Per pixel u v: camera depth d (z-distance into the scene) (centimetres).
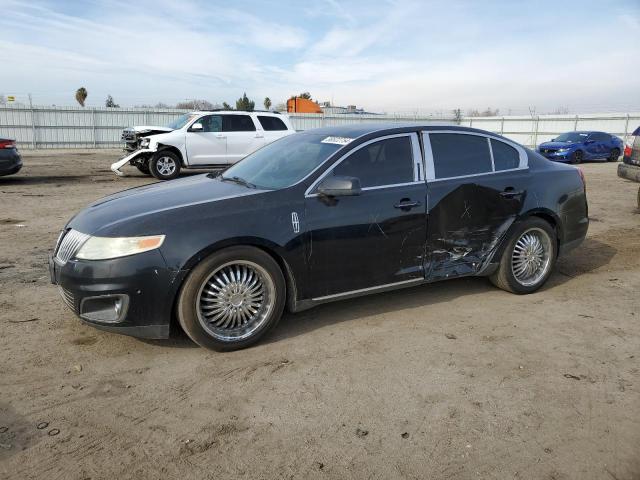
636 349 379
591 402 308
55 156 2361
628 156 985
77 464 250
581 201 524
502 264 477
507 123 3575
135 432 276
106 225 354
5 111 2695
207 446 265
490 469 249
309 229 384
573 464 253
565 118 3231
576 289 514
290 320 430
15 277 532
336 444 267
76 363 351
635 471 249
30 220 838
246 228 362
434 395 314
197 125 1420
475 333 405
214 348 363
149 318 345
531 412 297
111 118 2934
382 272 420
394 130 439
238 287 367
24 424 281
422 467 250
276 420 288
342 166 408
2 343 378
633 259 628
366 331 408
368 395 314
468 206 451
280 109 4234
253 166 467
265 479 241
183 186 443
